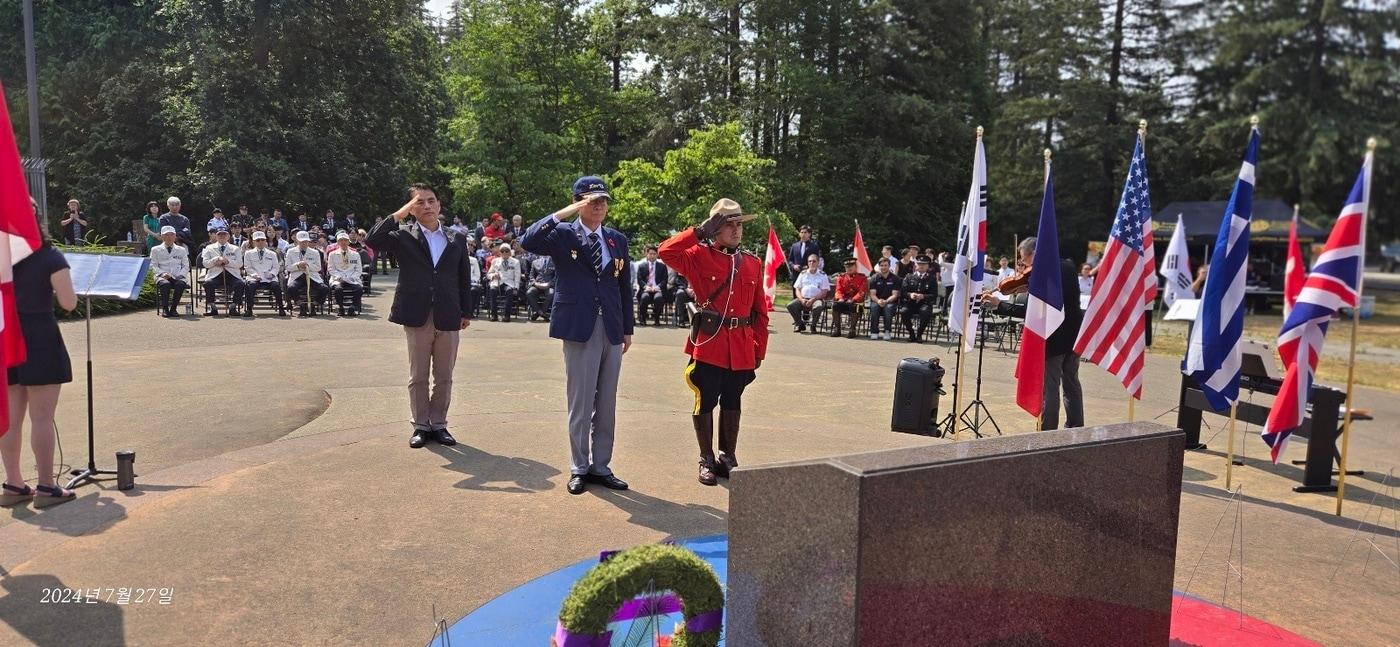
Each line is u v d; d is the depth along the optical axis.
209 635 3.42
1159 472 2.92
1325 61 32.16
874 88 32.88
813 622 2.44
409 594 3.85
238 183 27.50
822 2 32.34
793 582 2.51
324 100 31.25
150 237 18.03
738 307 5.72
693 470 6.05
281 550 4.33
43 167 18.45
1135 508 2.87
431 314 6.33
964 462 2.46
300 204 30.36
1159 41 36.66
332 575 4.04
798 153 33.91
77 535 4.49
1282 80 32.28
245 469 5.75
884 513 2.31
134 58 30.56
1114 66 37.31
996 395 10.34
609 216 24.59
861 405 9.22
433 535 4.59
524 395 8.80
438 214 6.43
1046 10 37.31
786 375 11.38
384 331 14.23
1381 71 30.78
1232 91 33.97
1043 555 2.66
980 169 7.36
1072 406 7.50
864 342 16.00
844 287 16.91
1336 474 6.88
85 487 5.31
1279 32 32.00
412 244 6.30
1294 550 4.93
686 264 5.66
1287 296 8.88
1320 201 33.22
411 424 7.12
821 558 2.40
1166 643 3.01
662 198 24.08
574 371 5.44
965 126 32.28
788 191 32.06
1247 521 5.50
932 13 33.00
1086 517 2.75
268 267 16.30
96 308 15.39
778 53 31.73
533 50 34.59
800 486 2.47
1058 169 36.91
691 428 7.45
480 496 5.29
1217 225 27.69
